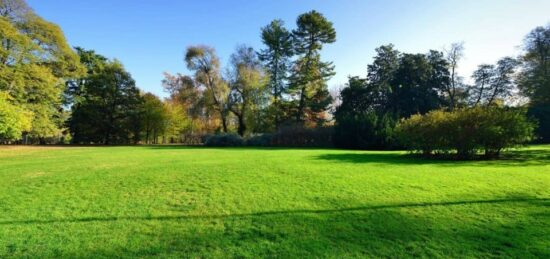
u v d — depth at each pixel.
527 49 35.00
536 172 8.56
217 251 3.49
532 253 3.38
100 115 39.38
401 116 33.94
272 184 7.03
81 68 32.91
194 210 5.07
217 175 8.23
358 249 3.51
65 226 4.29
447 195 5.93
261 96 35.72
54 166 10.69
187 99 36.66
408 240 3.76
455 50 38.88
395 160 12.12
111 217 4.71
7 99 22.72
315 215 4.77
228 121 40.47
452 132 12.72
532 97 33.12
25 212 4.95
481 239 3.77
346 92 38.47
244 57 36.12
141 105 41.25
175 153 17.27
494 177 7.78
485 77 41.12
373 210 5.00
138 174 8.49
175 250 3.52
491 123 12.33
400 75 36.53
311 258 3.29
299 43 38.91
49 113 30.89
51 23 29.27
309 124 37.16
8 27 24.70
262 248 3.56
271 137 31.47
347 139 24.22
